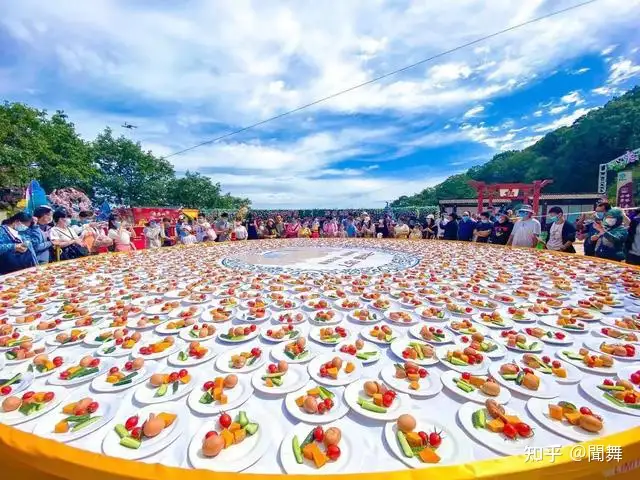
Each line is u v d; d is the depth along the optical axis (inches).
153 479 46.4
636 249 242.7
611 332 107.7
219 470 53.8
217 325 122.2
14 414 68.3
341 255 311.1
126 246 370.6
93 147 1387.8
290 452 57.9
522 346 99.2
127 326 117.9
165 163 1627.7
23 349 96.1
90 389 79.0
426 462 55.6
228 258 294.5
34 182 468.8
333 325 121.5
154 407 71.1
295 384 80.4
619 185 653.9
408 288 176.2
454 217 473.7
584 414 65.4
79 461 50.3
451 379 81.4
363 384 79.6
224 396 73.2
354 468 55.0
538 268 226.4
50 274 213.6
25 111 1035.9
